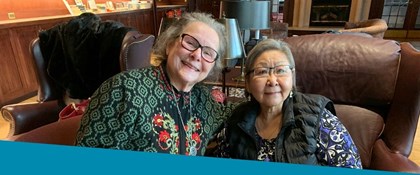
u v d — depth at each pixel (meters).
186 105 1.00
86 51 1.75
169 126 0.93
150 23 6.34
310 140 1.00
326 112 1.06
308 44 1.40
